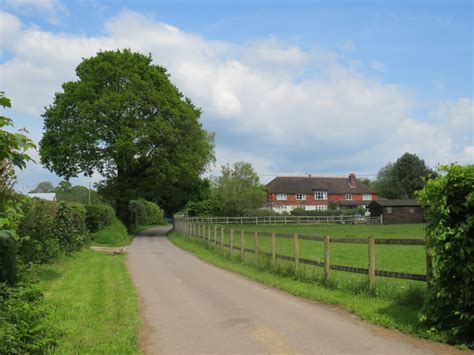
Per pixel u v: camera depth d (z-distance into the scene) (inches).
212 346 293.6
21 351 246.7
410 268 674.2
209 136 2539.4
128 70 1759.4
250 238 1316.4
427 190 317.1
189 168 1808.6
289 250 948.0
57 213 776.9
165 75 1961.1
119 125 1705.2
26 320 269.0
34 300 340.8
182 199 2078.0
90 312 382.6
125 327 335.6
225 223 2615.7
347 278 506.0
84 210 1009.5
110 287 517.0
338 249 1002.1
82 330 323.9
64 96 1764.3
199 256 922.1
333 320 361.1
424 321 316.5
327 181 4436.5
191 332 329.1
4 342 237.9
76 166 1759.4
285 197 4151.1
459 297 295.0
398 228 2149.4
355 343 295.6
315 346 290.5
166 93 1838.1
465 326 290.8
